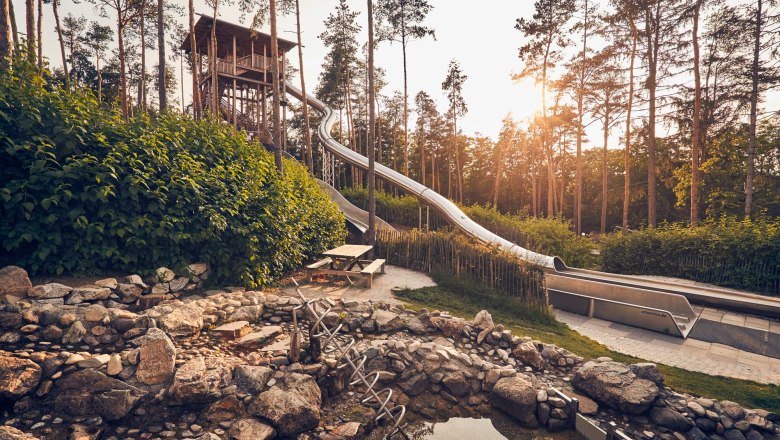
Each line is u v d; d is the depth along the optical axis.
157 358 4.18
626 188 24.97
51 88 5.75
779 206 23.77
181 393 3.89
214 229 6.64
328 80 41.41
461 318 7.07
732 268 12.45
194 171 6.64
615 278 11.33
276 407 4.02
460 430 4.57
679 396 4.93
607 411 4.88
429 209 23.97
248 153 8.51
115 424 3.66
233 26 27.00
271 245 7.77
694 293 9.83
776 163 26.78
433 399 5.19
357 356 5.08
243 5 19.86
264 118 31.45
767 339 7.50
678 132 26.09
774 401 4.95
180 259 6.18
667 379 5.52
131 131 6.01
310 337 4.81
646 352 6.70
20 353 3.79
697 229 14.25
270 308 6.48
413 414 4.86
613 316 8.70
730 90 20.36
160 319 4.90
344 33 33.91
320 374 4.77
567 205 48.94
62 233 5.14
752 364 6.25
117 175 5.52
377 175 24.42
